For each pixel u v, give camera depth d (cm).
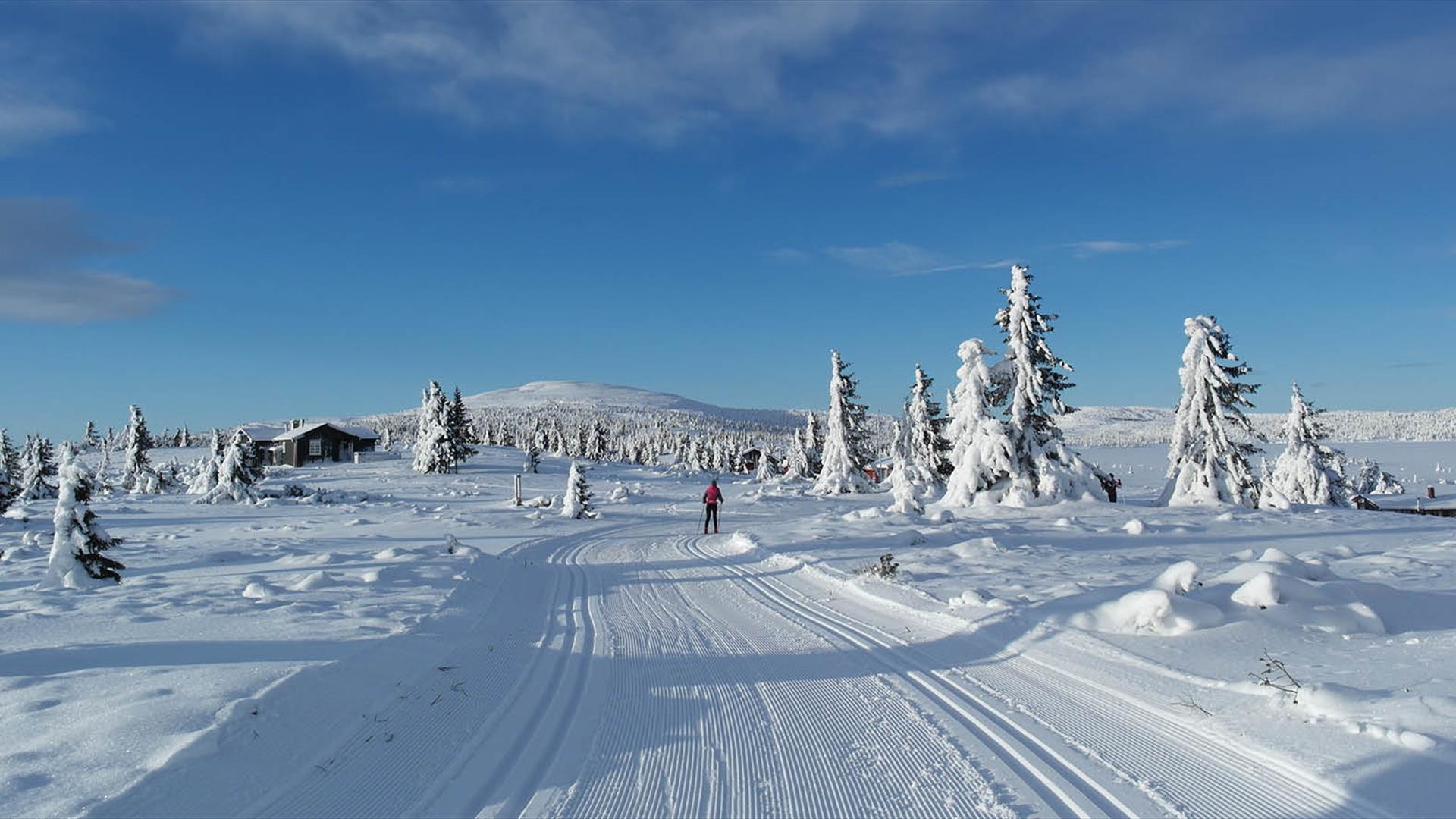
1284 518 2422
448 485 5316
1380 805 412
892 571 1302
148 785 407
